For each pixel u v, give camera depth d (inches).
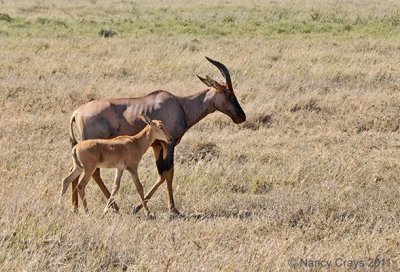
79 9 5438.0
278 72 2682.1
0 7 5452.8
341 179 1557.6
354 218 1291.8
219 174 1561.3
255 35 3764.8
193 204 1405.0
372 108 2166.6
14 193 1304.1
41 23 4210.1
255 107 2112.5
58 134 1919.3
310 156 1710.1
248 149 1800.0
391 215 1315.2
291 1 6210.6
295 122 2070.6
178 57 2908.5
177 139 1448.1
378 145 1893.5
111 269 1045.2
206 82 1482.5
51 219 1181.7
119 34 3740.2
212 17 4626.0
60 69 2684.5
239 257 1059.9
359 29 4023.1
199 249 1110.4
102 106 1382.9
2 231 1120.2
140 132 1347.2
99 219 1237.1
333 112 2159.2
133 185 1492.4
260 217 1305.4
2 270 991.6
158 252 1078.4
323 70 2704.2
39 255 1034.7
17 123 1951.3
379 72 2677.2
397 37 3681.1
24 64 2755.9
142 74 2610.7
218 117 2050.9
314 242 1190.3
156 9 5398.6
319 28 4028.1
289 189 1480.1
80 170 1301.7
